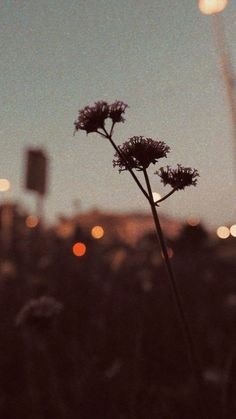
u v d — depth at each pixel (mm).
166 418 837
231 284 1874
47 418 878
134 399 853
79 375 993
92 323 1290
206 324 1303
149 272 1797
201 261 2262
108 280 1763
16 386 1019
